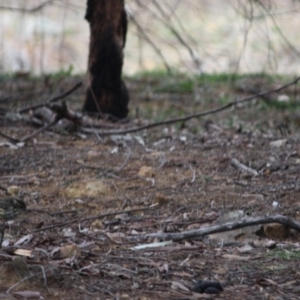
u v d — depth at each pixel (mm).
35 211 9367
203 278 7379
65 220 9156
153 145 12539
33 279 6914
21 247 7926
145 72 21656
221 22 33188
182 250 8148
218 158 11695
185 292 7012
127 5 20531
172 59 32406
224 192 10133
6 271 6961
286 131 14125
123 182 10562
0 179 10695
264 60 29359
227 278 7410
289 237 8695
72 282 7023
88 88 14039
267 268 7676
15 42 30859
